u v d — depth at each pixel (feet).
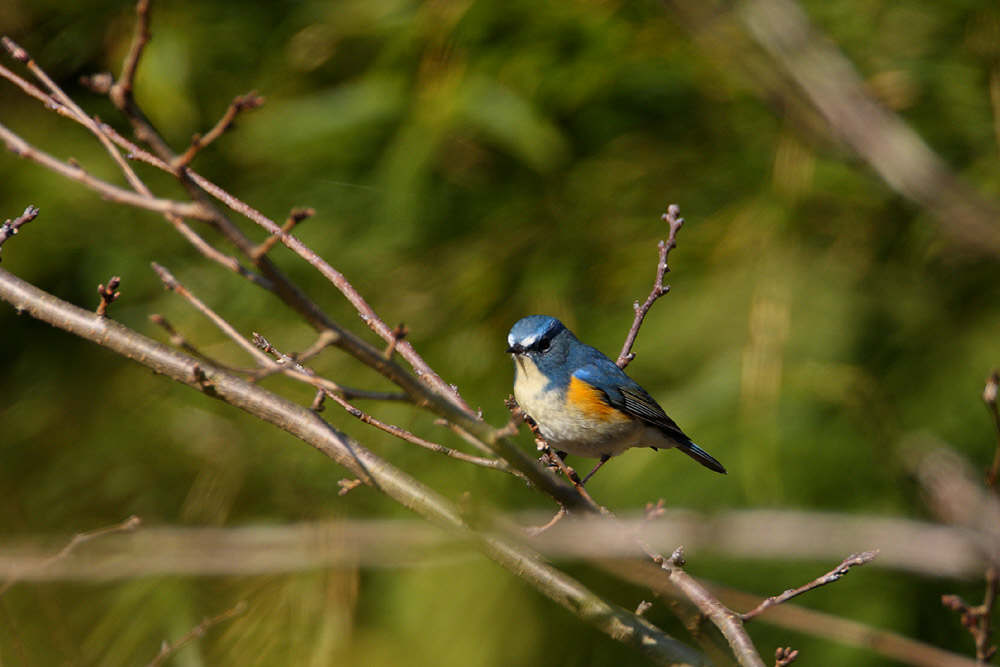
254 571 15.76
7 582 18.74
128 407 38.68
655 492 31.45
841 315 32.76
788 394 31.37
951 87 35.86
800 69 20.66
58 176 38.65
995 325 32.86
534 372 25.71
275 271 12.44
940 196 19.67
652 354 32.68
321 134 35.65
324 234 37.09
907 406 31.94
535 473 14.57
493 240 36.76
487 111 33.73
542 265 35.65
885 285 34.09
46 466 38.27
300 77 39.17
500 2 35.24
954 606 15.87
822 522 10.79
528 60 35.42
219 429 37.22
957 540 10.37
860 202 34.40
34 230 38.81
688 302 33.30
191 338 36.42
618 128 37.99
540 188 37.45
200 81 39.73
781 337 31.14
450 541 15.57
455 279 36.32
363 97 35.91
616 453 26.32
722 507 30.17
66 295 39.78
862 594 32.12
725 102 37.17
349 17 37.99
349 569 32.07
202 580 32.71
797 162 33.45
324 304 36.55
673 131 37.73
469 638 31.71
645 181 36.81
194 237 12.53
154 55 37.73
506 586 32.48
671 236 23.72
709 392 31.45
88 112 40.14
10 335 40.40
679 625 32.76
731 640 16.47
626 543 12.39
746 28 22.17
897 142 19.98
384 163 36.22
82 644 31.12
